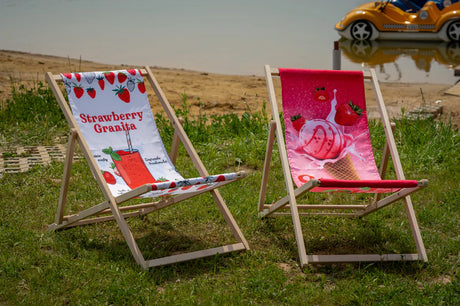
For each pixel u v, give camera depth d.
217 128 6.97
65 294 3.25
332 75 4.36
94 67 12.84
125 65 13.89
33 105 7.31
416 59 12.61
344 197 5.00
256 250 3.94
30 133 6.57
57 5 25.20
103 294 3.25
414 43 14.37
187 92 10.34
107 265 3.58
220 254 3.82
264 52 15.52
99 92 4.25
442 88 10.22
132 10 24.36
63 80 4.10
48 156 5.83
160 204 4.32
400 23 14.15
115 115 4.28
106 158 4.11
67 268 3.54
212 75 12.65
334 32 18.16
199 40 17.58
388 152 4.38
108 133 4.20
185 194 4.21
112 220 4.39
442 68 11.76
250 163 5.84
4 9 23.50
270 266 3.65
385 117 4.32
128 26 20.33
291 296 3.30
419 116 7.30
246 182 5.30
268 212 4.36
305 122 4.27
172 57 15.13
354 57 13.05
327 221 4.47
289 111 4.25
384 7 14.39
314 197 4.95
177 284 3.45
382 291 3.35
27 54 14.63
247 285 3.40
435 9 13.95
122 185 3.97
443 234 4.27
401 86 10.45
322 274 3.57
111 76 4.32
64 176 3.97
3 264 3.51
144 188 3.37
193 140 6.54
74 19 21.72
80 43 16.97
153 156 4.35
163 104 4.47
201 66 13.98
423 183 3.67
